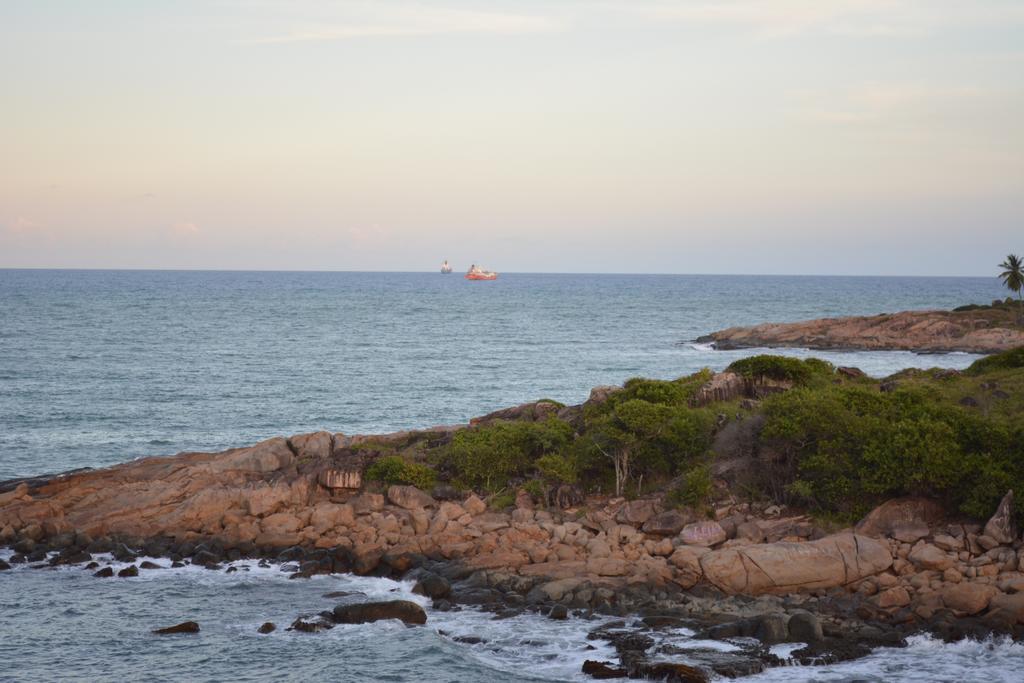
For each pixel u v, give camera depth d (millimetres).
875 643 39500
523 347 197875
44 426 99500
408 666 38031
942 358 175000
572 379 144875
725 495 55656
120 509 58312
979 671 36844
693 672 35250
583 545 51250
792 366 73750
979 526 48281
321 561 51656
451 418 110000
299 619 42781
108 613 44812
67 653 39812
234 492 58469
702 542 49312
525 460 63469
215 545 54438
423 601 46250
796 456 56625
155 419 105312
